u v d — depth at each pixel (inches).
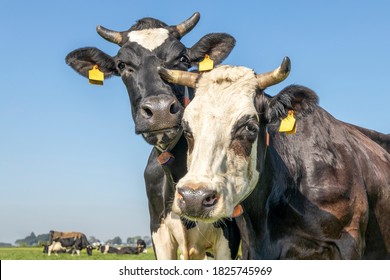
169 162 115.6
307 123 109.7
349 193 105.7
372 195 110.6
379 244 112.5
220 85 96.4
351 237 105.0
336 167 106.9
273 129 107.4
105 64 128.3
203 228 116.6
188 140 94.6
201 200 87.6
